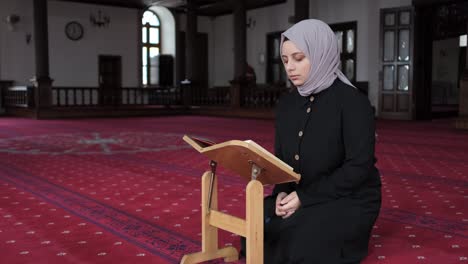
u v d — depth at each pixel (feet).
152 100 70.28
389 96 52.39
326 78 7.79
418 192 15.25
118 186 16.62
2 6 63.31
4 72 63.98
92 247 9.95
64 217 12.43
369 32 56.65
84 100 68.23
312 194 7.73
